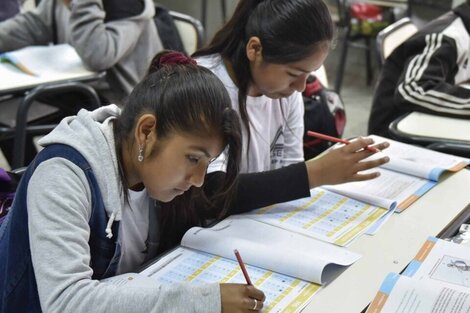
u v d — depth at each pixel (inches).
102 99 105.7
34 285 40.1
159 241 50.5
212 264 45.5
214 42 60.9
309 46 53.9
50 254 36.4
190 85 39.7
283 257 44.2
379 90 92.9
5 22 109.6
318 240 49.1
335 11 160.2
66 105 102.0
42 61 98.7
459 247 46.8
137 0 102.7
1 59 98.7
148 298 36.4
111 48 97.5
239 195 53.4
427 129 77.4
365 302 40.7
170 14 109.1
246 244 46.6
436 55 87.0
